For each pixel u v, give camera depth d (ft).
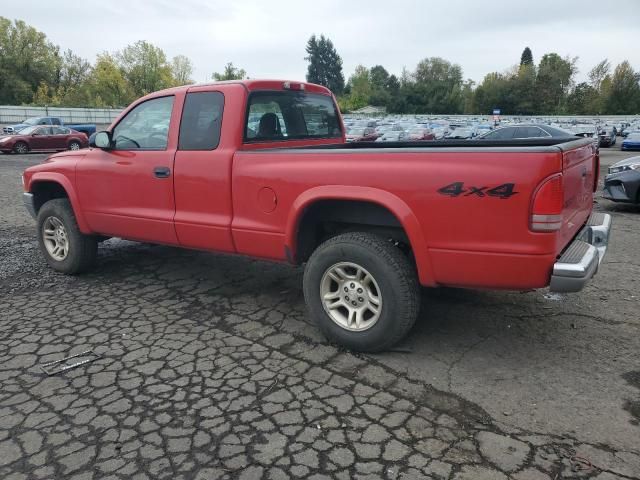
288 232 12.64
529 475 8.12
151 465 8.54
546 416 9.60
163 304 15.57
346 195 11.55
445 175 10.49
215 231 14.08
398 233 12.35
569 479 8.02
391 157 11.11
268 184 12.85
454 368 11.43
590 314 14.14
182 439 9.20
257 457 8.68
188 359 12.09
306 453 8.75
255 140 14.38
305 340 13.00
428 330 13.34
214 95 14.20
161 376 11.35
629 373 11.05
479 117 219.20
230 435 9.27
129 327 13.94
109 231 16.84
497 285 10.53
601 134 105.50
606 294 15.61
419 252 10.96
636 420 9.43
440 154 10.59
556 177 9.76
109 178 16.29
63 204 18.12
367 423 9.52
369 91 331.57
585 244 11.34
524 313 14.29
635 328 13.21
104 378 11.31
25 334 13.57
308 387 10.77
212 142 14.08
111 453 8.86
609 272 17.81
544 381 10.80
